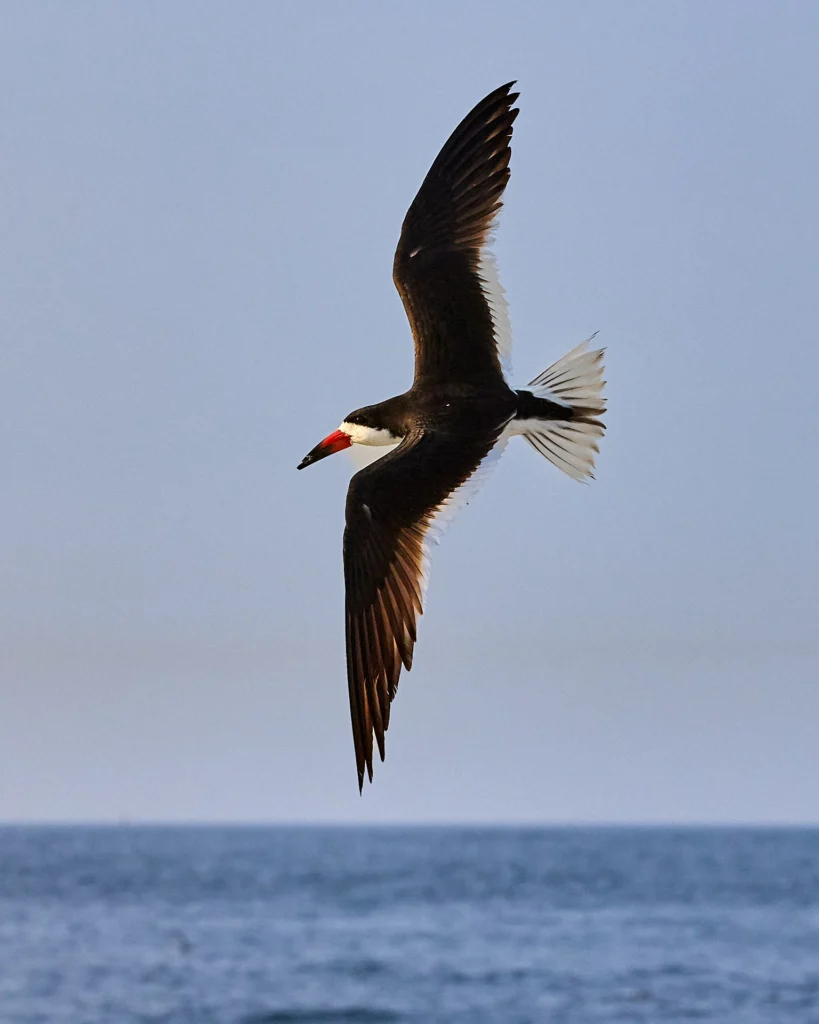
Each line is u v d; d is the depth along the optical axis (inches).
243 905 2214.6
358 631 361.1
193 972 1509.6
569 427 404.5
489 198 420.5
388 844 4845.0
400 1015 1280.8
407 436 389.7
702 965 1513.3
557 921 1941.4
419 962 1553.9
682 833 5846.5
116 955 1627.7
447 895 2420.0
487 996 1358.3
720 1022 1230.3
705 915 2001.7
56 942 1742.1
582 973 1473.9
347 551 364.5
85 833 6225.4
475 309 412.2
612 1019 1249.4
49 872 3110.2
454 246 419.2
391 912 2074.3
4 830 6766.7
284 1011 1306.6
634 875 2955.2
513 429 399.9
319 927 1886.1
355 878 2888.8
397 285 419.2
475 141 425.1
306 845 4768.7
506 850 4195.4
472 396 399.2
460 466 380.5
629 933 1780.3
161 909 2140.7
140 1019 1279.5
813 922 1886.1
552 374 411.8
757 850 4109.3
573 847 4456.2
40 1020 1283.2
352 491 368.2
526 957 1578.5
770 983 1406.3
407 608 359.6
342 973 1487.5
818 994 1349.7
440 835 5890.8
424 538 365.7
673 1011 1280.8
